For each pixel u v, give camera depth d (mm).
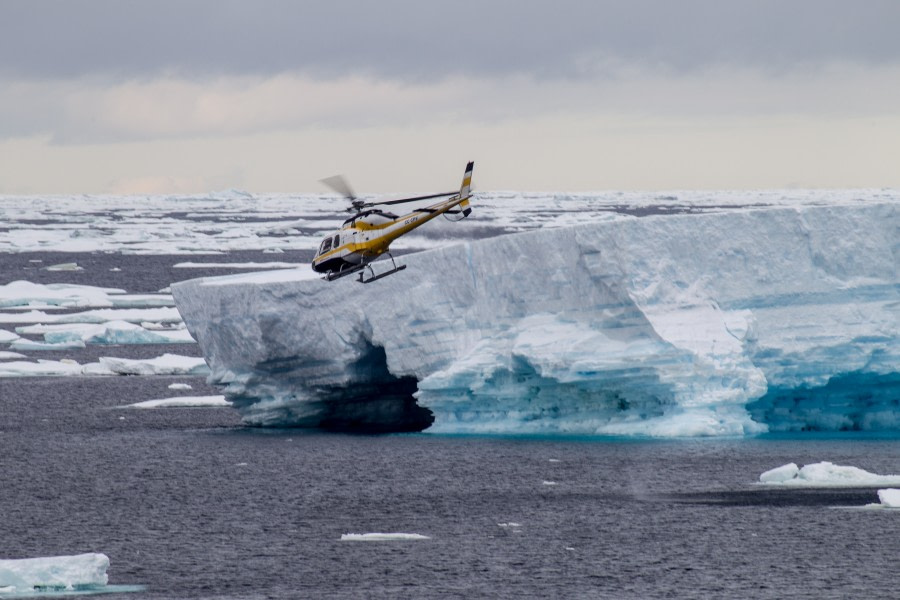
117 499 108250
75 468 121375
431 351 124875
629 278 113875
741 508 98750
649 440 120938
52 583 78625
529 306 120500
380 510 101938
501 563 86500
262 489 110375
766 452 116250
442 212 116500
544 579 82812
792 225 119188
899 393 125312
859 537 90500
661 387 116062
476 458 117938
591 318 117062
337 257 114562
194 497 108312
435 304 124438
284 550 90688
